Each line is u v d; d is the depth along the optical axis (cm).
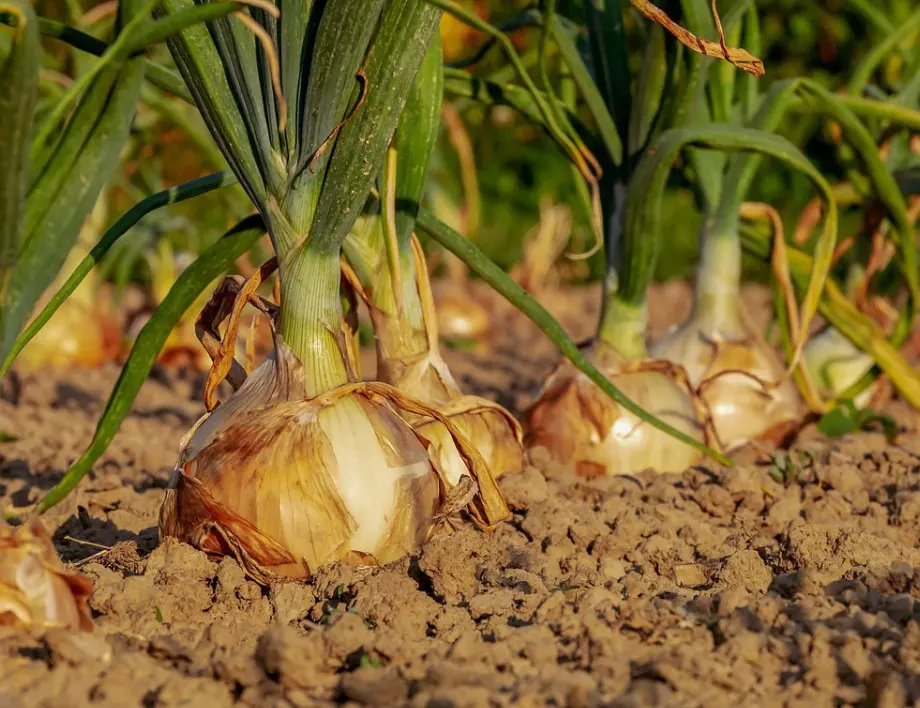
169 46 81
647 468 98
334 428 80
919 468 101
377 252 88
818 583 81
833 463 99
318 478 80
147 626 78
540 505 91
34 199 79
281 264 81
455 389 90
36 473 106
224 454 80
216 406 84
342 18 77
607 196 100
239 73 80
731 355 104
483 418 91
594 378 90
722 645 75
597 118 99
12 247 76
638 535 88
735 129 93
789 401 105
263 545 80
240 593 80
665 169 93
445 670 73
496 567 84
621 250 98
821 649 74
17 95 73
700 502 94
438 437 88
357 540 80
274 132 81
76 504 94
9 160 74
